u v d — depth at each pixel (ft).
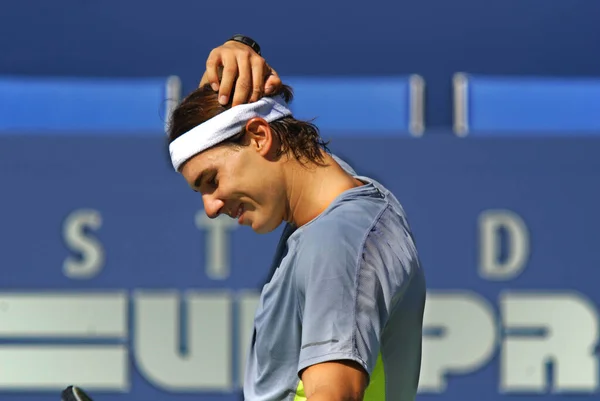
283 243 22.93
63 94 67.31
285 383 21.83
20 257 62.34
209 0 72.74
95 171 62.59
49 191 62.54
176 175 62.59
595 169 62.13
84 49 72.69
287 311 21.17
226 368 61.87
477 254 62.23
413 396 23.73
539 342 61.87
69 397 21.80
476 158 62.39
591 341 61.82
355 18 72.64
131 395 61.98
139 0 72.64
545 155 62.34
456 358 61.82
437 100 72.79
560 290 62.13
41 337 62.23
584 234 62.23
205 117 21.44
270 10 72.69
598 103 66.85
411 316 22.50
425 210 62.44
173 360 61.98
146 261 62.44
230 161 21.42
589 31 72.33
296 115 66.80
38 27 72.59
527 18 72.49
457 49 72.59
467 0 72.38
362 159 62.59
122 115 67.15
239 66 21.75
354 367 19.75
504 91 67.05
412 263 21.50
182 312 62.34
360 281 20.11
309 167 21.80
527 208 62.34
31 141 62.54
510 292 62.13
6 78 69.05
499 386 61.87
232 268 62.39
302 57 72.90
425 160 62.49
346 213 20.92
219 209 21.75
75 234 62.49
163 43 72.79
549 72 72.64
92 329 62.18
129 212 62.59
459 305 61.93
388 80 67.36
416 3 72.54
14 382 61.87
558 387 61.72
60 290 62.39
